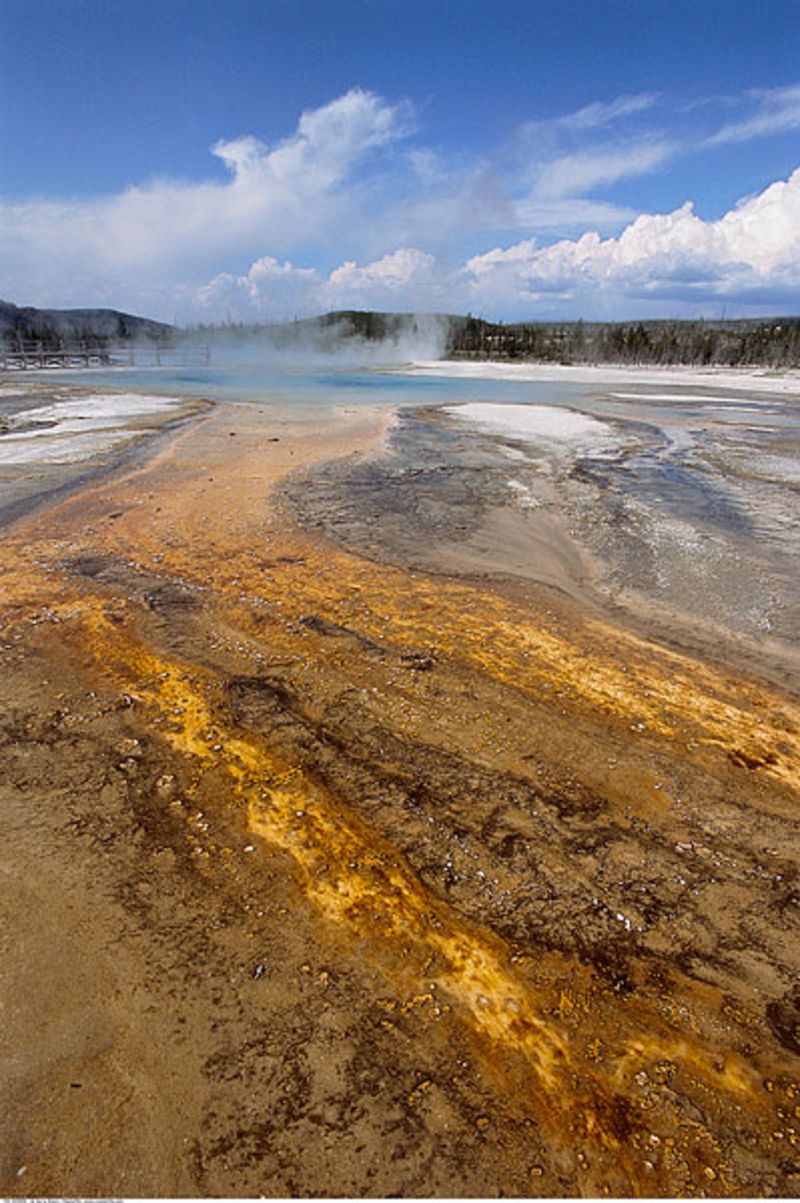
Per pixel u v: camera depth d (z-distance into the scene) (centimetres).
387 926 287
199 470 1199
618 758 411
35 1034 236
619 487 1180
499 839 342
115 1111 213
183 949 271
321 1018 245
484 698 474
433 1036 240
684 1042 242
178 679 486
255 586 679
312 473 1201
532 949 279
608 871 324
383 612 624
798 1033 248
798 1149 208
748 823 360
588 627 611
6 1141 204
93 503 972
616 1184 198
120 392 2688
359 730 431
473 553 811
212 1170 198
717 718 462
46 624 575
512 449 1515
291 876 312
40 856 318
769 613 657
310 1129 209
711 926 295
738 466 1388
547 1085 225
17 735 414
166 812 351
